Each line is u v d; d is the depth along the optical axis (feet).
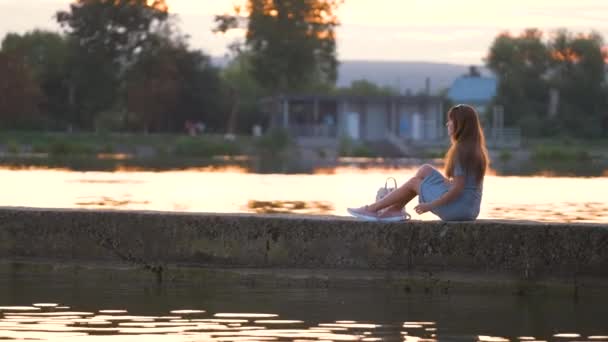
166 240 70.03
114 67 547.08
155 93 533.14
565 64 616.39
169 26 559.79
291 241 68.64
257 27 534.78
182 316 58.85
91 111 544.62
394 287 67.51
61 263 71.15
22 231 71.87
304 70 541.34
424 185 68.49
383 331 55.36
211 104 568.82
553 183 221.05
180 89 559.38
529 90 609.01
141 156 393.70
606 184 216.54
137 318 58.18
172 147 435.12
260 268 69.00
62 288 67.15
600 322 58.49
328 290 67.46
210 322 57.31
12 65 496.64
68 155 388.37
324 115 513.04
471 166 67.56
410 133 519.19
